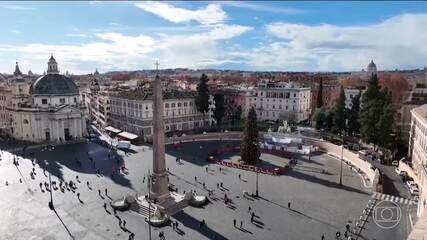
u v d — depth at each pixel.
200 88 122.81
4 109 122.56
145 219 50.09
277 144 96.94
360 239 43.78
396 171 71.75
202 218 50.41
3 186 63.44
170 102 117.75
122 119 123.12
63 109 106.94
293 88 132.88
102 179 67.88
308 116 143.38
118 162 81.50
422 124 68.00
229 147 97.69
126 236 44.81
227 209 53.66
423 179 49.59
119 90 141.25
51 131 107.44
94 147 99.12
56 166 77.81
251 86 174.38
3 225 47.72
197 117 127.75
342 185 65.12
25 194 59.44
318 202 56.47
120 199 56.91
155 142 52.66
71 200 56.81
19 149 95.75
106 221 49.25
